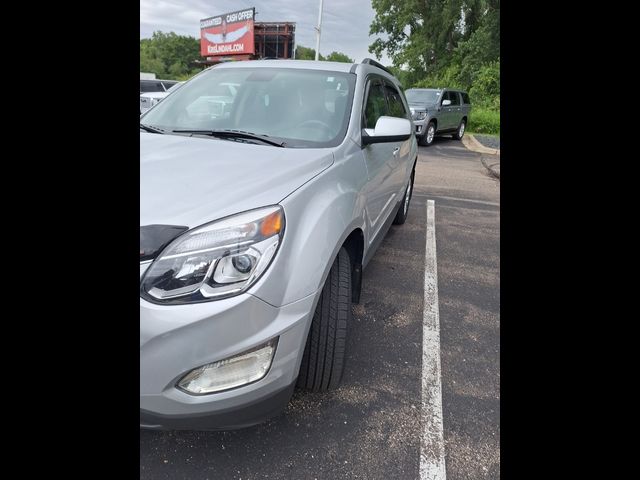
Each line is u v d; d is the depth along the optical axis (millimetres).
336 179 2260
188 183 1860
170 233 1606
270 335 1652
